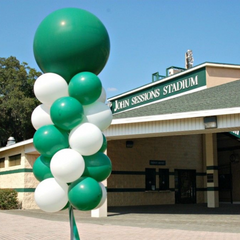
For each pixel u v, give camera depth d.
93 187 5.88
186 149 23.08
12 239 9.56
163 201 21.67
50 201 5.84
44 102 6.19
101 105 6.34
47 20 6.11
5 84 36.03
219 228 10.91
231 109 11.89
